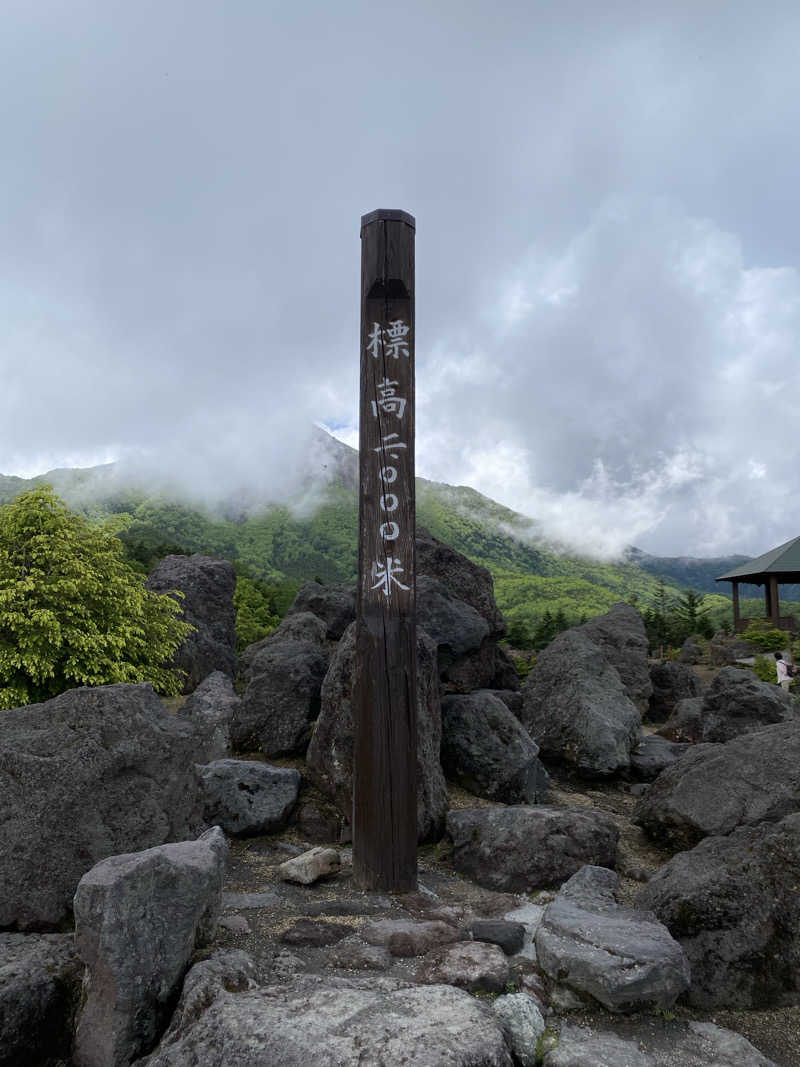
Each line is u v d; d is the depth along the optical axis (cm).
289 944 413
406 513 529
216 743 775
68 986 352
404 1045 279
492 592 1134
